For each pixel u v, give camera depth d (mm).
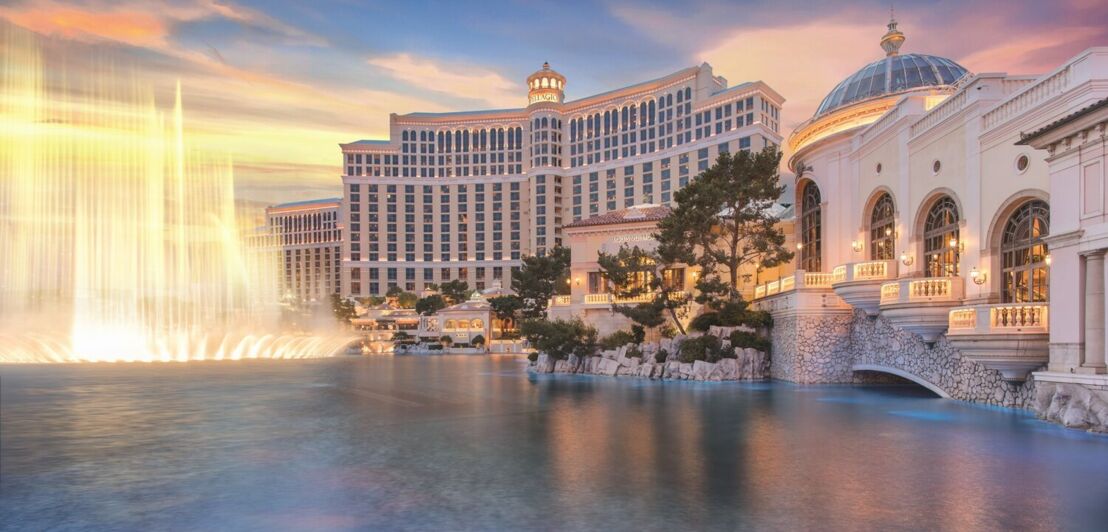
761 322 37844
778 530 9367
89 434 19344
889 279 28297
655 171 164125
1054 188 19203
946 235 27297
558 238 181125
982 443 15891
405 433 18844
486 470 13539
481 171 194625
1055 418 18703
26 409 25891
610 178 173750
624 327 50719
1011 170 22531
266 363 67938
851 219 35625
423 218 195125
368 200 193750
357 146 194000
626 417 21141
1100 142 17391
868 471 13016
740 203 39406
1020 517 9891
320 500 11422
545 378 41094
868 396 26828
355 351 103688
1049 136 19141
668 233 39812
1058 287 18922
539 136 183500
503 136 194375
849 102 38094
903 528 9414
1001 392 22219
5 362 69750
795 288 32719
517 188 192125
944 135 26953
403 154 196000
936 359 25625
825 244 37438
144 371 52625
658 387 32375
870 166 33781
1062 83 19891
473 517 10211
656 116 165375
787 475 12750
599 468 13562
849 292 29828
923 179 28531
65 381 41438
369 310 145250
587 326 50031
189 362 70188
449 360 75750
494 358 82312
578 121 182000
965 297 24781
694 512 10297
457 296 137750
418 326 125750
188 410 25312
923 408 22562
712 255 40375
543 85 191625
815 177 38688
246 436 18688
